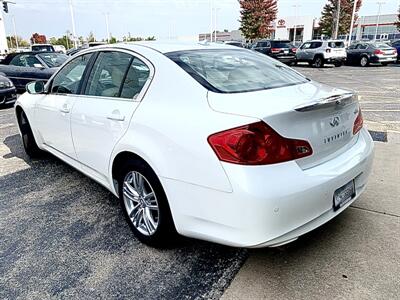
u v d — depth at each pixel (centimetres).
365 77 1435
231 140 198
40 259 259
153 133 238
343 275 230
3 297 221
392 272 231
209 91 231
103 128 287
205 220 216
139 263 251
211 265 246
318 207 214
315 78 1430
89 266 250
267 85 257
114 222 309
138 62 278
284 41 2236
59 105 358
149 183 250
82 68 340
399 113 713
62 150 376
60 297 220
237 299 213
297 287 221
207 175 207
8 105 888
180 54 273
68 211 331
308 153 214
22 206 343
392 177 379
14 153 510
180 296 218
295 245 264
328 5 4600
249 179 194
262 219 195
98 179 321
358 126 270
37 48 2152
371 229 281
